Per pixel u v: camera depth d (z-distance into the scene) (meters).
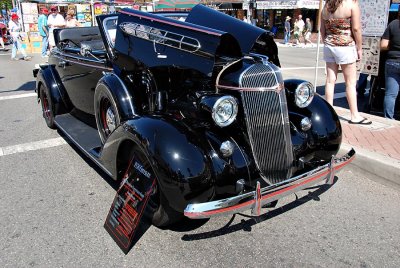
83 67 4.81
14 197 3.88
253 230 3.28
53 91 5.63
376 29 6.69
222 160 2.90
